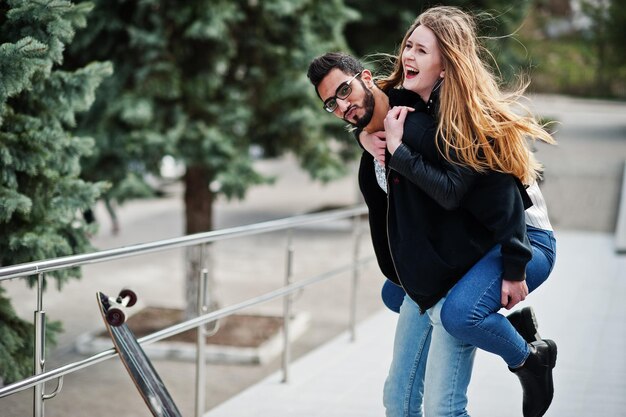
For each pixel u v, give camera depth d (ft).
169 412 10.15
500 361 17.79
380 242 9.82
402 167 8.67
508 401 15.12
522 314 10.13
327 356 19.21
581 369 17.03
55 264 10.27
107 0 23.93
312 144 28.55
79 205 15.94
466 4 38.88
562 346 18.83
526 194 9.00
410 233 8.99
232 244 44.34
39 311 10.57
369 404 15.60
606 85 147.84
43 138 15.12
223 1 24.85
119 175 25.23
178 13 24.30
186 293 27.55
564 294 24.59
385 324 22.57
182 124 25.26
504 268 8.82
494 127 8.55
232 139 26.37
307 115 26.84
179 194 64.44
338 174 28.71
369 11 39.68
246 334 26.66
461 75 8.67
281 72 26.91
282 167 83.51
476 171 8.61
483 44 9.54
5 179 14.89
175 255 41.86
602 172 60.54
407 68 9.20
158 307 30.12
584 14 91.97
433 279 9.05
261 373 23.73
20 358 15.93
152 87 24.67
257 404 15.53
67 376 22.41
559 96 150.41
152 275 36.88
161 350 25.14
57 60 14.35
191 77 25.54
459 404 9.41
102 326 27.86
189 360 25.00
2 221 15.12
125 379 22.30
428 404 9.49
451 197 8.55
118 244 43.91
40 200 15.80
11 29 14.06
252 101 27.50
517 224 8.68
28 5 13.61
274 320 28.37
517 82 9.66
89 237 16.99
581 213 44.98
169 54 24.90
